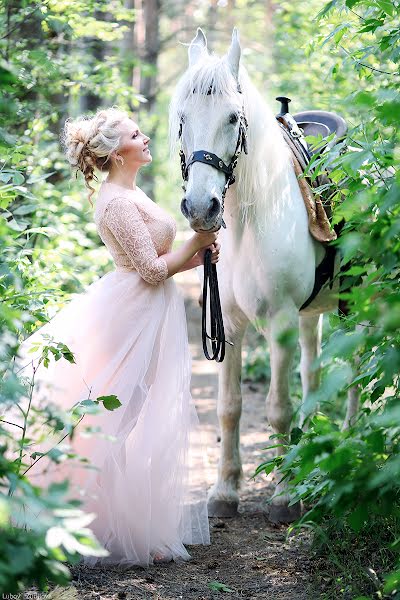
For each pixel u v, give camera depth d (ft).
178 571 11.00
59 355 9.87
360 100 7.26
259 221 12.14
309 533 12.40
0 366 8.07
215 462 16.96
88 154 11.74
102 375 11.15
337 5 11.80
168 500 11.39
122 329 11.39
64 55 19.58
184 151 11.28
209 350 29.09
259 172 11.96
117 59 22.85
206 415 21.49
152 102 36.50
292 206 12.52
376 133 10.39
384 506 7.83
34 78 16.97
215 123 10.91
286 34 26.48
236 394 13.62
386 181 10.00
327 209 13.41
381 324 7.04
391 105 6.51
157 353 11.69
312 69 23.21
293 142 13.23
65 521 6.23
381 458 8.14
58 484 6.35
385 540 10.62
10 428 11.04
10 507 5.98
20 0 16.90
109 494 10.94
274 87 29.14
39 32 18.71
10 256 13.17
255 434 19.33
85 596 9.84
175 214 43.14
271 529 12.82
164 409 11.52
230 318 13.29
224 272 13.00
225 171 11.10
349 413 15.10
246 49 33.17
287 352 12.63
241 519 13.42
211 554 11.73
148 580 10.57
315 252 13.16
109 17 26.22
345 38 14.15
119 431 11.05
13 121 17.31
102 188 11.74
